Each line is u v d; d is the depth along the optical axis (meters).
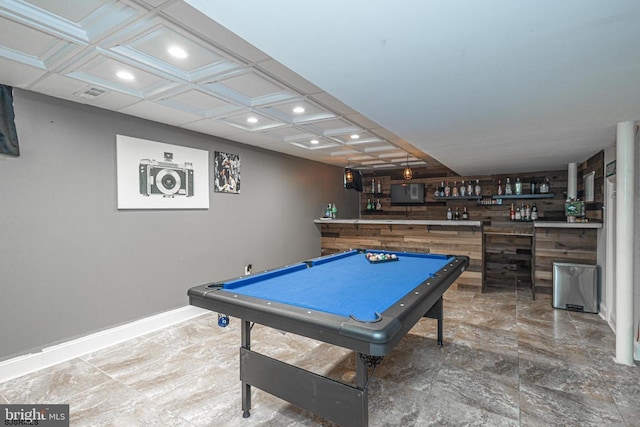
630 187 2.64
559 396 2.20
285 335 3.29
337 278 2.47
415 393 2.25
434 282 2.17
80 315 2.88
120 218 3.17
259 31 1.34
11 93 2.45
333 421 1.65
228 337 3.26
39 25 1.65
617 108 2.34
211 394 2.26
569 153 4.17
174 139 3.64
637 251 2.86
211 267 4.11
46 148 2.66
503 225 6.38
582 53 1.51
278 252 5.25
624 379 2.41
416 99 2.19
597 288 3.94
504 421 1.94
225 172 4.29
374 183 7.67
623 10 1.16
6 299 2.46
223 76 2.31
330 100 2.84
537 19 1.23
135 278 3.30
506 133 3.13
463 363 2.69
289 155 5.50
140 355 2.86
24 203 2.54
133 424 1.94
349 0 1.13
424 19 1.24
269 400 2.19
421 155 5.64
